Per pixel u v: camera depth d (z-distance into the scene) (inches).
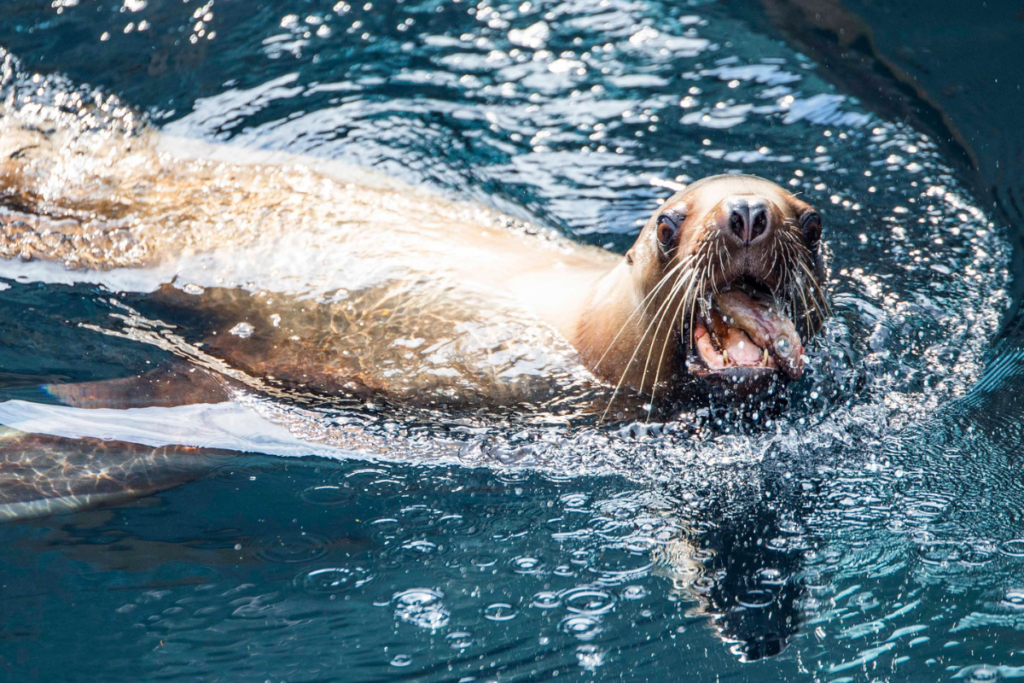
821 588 471.2
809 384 592.7
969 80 935.0
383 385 621.3
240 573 480.1
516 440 579.2
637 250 597.9
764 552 493.7
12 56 931.3
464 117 886.4
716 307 539.5
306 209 742.5
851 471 546.3
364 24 1009.5
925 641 440.8
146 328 665.6
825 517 514.9
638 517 518.0
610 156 842.2
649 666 431.2
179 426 588.7
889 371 614.2
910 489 531.5
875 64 957.2
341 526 513.7
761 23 1016.2
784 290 538.9
